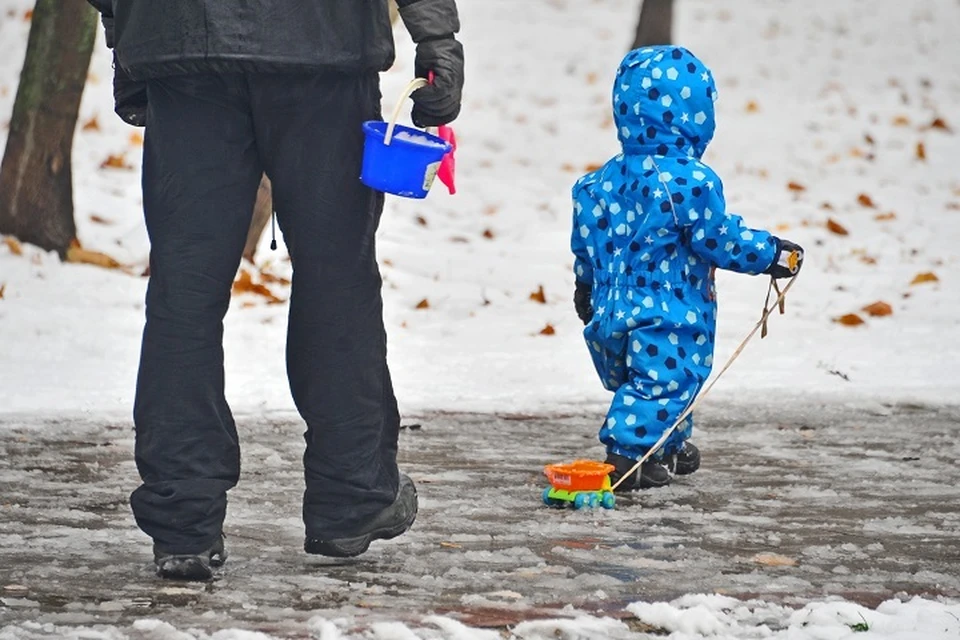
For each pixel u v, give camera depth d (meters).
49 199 32.12
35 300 28.78
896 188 46.25
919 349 28.41
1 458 18.98
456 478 18.66
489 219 40.16
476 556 14.64
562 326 29.92
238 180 13.17
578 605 12.88
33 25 32.31
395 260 34.97
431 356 26.86
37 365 24.64
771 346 28.38
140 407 13.25
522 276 34.19
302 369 13.62
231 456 13.53
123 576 13.59
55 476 18.05
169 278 13.08
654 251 18.53
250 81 12.86
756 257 18.39
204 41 12.61
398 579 13.70
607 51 63.81
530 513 16.83
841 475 19.20
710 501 17.69
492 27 66.00
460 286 32.97
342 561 14.35
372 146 13.02
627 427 18.38
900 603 12.96
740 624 12.37
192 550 13.41
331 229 13.25
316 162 13.13
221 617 12.31
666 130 18.66
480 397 24.02
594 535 15.80
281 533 15.45
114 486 17.59
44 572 13.69
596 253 19.19
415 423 22.11
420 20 13.12
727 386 25.19
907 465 19.88
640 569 14.30
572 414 23.11
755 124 53.97
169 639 11.55
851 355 27.77
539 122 52.78
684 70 18.70
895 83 62.09
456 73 13.20
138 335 26.94
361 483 13.80
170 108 13.07
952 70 65.00
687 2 73.38
